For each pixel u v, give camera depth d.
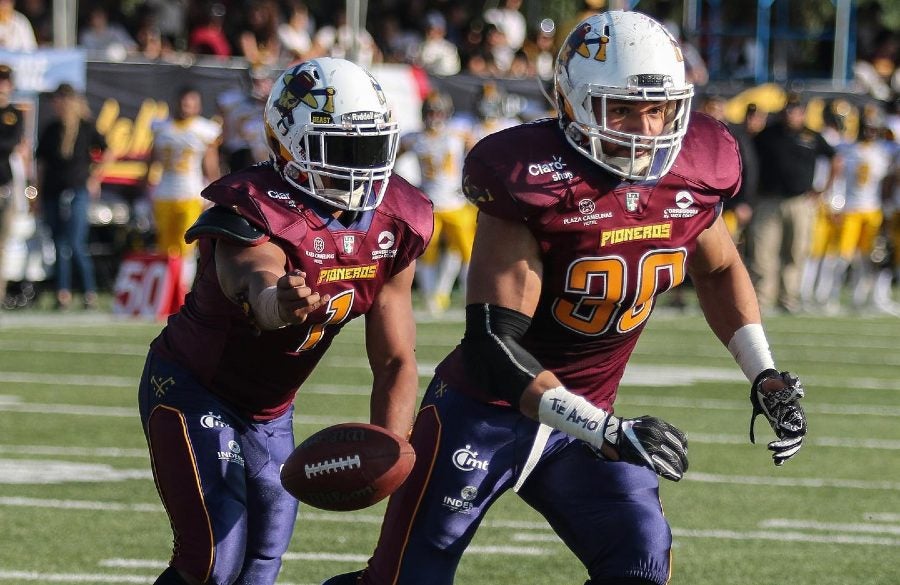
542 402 11.68
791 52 76.62
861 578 18.03
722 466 24.92
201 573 13.05
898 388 34.47
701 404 31.19
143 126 46.62
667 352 39.72
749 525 20.78
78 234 44.41
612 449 11.36
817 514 21.56
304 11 53.97
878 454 26.39
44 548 18.69
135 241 47.53
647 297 12.66
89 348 37.41
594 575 12.57
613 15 12.47
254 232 12.70
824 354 40.16
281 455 14.11
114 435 26.36
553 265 12.38
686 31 55.56
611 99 12.13
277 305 11.59
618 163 12.29
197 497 13.18
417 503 12.87
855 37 72.75
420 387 32.06
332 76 12.95
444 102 45.78
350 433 12.11
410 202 13.41
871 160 50.34
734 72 67.56
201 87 46.75
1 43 47.91
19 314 43.94
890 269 52.00
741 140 46.16
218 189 12.89
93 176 44.53
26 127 44.78
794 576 18.05
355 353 38.19
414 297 51.62
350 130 12.78
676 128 12.45
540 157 12.32
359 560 18.56
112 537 19.38
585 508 12.73
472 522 12.95
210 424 13.47
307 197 12.99
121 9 59.72
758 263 48.84
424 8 59.78
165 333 14.02
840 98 53.16
